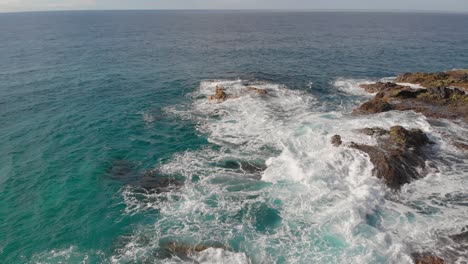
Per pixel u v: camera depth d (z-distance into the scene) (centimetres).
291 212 1741
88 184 2073
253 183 2025
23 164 2297
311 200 1809
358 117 2894
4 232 1658
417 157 2138
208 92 3978
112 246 1576
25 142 2623
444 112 2909
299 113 3159
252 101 3481
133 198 1927
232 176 2117
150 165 2300
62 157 2405
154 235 1627
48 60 5928
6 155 2412
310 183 1941
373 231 1552
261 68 5356
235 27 15000
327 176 1978
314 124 2773
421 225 1606
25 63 5625
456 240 1506
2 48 7400
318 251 1472
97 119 3120
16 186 2044
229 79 4606
